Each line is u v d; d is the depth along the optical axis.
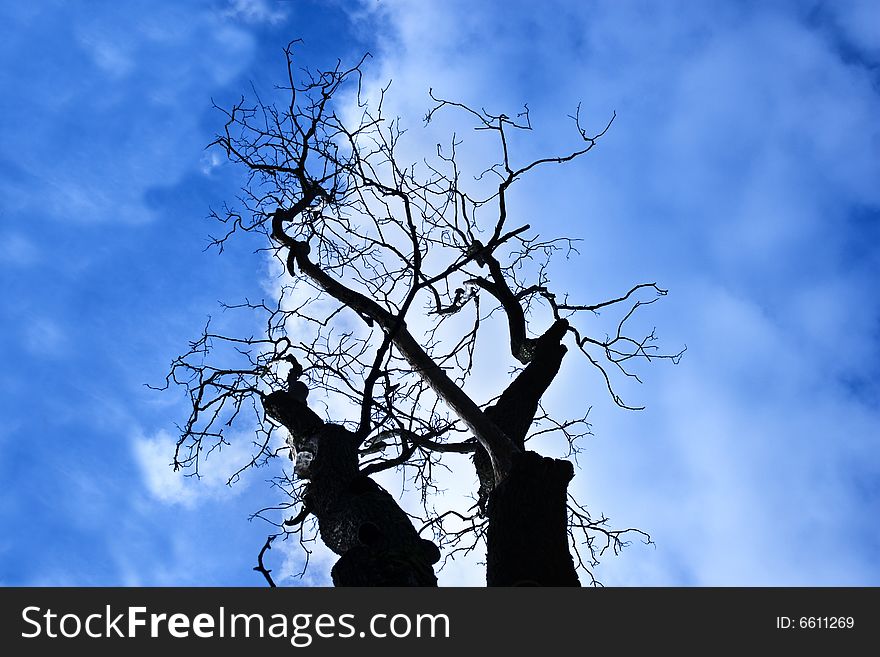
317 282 8.80
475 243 9.88
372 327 8.77
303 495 7.37
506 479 6.60
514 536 6.33
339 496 7.12
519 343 9.70
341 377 8.48
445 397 8.10
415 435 8.33
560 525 6.43
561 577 6.20
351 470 7.30
